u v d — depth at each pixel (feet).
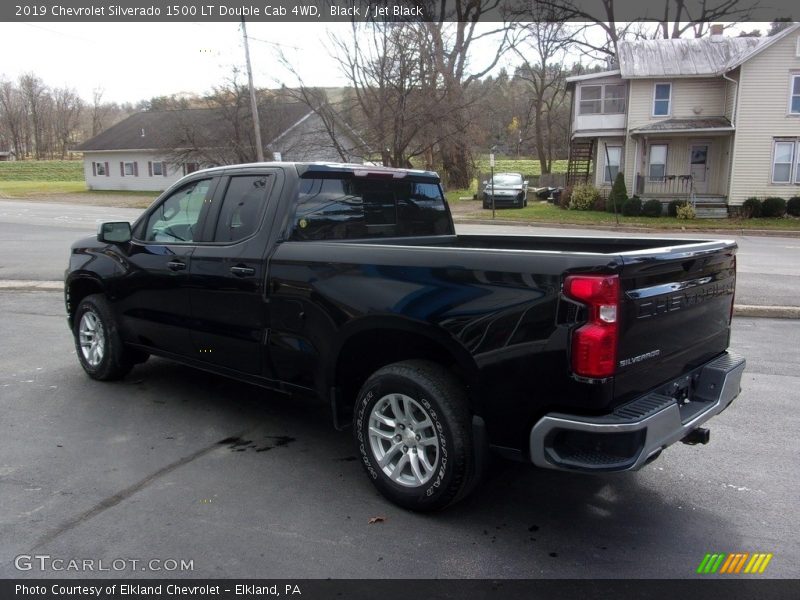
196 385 18.51
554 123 197.88
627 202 94.48
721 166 99.14
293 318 12.98
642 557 10.11
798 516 11.44
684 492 12.37
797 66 89.30
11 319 27.25
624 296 9.47
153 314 16.37
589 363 9.24
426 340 11.46
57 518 10.98
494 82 129.90
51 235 62.85
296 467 13.24
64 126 338.95
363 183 15.06
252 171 14.42
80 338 18.84
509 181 109.09
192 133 131.64
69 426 15.25
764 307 28.53
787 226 82.58
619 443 9.34
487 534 10.75
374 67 104.22
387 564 9.82
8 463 13.15
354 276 11.94
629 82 100.48
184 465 13.23
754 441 14.83
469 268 10.46
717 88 98.58
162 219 16.38
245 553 10.05
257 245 13.69
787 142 91.40
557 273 9.52
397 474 11.54
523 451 10.18
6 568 9.55
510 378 10.00
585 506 11.78
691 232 79.15
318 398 13.10
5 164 259.80
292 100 130.00
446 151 124.06
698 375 12.01
